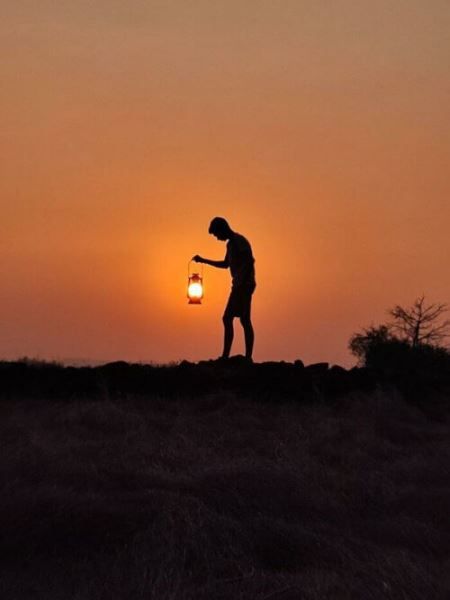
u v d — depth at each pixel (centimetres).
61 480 1302
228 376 1886
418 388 1956
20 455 1359
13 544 1033
